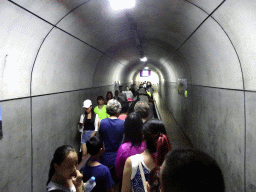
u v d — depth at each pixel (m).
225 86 2.97
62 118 3.90
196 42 3.83
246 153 2.29
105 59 6.90
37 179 2.91
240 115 2.45
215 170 0.55
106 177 1.91
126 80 16.86
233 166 2.68
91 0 2.94
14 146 2.33
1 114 2.08
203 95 4.27
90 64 5.65
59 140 3.75
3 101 2.13
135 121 1.84
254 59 2.08
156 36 5.59
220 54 2.99
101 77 7.59
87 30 3.92
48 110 3.29
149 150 1.41
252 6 1.84
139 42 6.79
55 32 2.99
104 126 2.61
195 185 0.52
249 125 2.21
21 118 2.49
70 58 4.08
